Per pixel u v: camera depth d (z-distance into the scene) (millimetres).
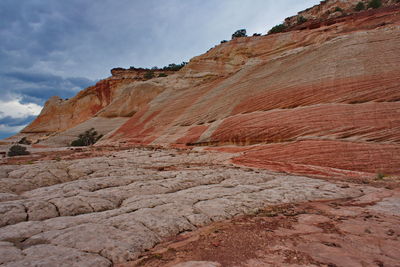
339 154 17797
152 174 14125
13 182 12039
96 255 4965
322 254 4859
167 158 23031
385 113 18844
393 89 20031
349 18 54562
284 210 8328
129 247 5402
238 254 5000
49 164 15773
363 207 8477
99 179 12273
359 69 23547
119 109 69375
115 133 51125
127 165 17922
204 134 31750
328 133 20094
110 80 93500
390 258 4664
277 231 6316
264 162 19766
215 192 10305
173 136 37219
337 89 23234
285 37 64938
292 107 25344
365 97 20875
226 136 28234
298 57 33531
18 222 7113
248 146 24766
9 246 5289
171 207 8219
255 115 27984
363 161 16547
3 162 22859
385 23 35188
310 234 6043
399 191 10695
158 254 5152
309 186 11648
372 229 6262
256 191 10680
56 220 7039
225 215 7820
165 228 6621
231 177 13672
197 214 7668
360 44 26531
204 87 49000
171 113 46531
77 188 10742
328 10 76000
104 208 8594
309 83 26344
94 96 92938
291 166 18062
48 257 4637
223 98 37844
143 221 6930
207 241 5824
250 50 69625
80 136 59156
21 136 88188
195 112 40562
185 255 5066
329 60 27156
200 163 21109
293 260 4609
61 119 91125
